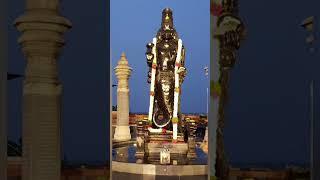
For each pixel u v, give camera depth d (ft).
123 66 49.16
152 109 38.52
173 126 37.35
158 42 39.11
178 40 38.63
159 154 36.65
